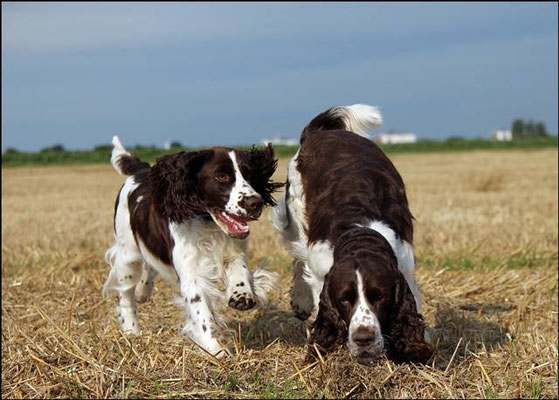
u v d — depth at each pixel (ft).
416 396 15.67
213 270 19.29
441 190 70.54
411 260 17.97
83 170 133.28
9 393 15.64
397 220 18.13
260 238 39.65
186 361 17.01
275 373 16.62
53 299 27.81
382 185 18.71
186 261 19.16
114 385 15.60
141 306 25.77
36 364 16.42
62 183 99.60
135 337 19.30
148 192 21.03
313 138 21.12
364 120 22.47
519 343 20.31
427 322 23.21
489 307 25.99
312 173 19.99
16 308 26.68
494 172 78.59
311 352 16.55
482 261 32.96
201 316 18.83
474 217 47.47
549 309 25.32
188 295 18.99
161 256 20.26
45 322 23.97
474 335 21.67
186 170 18.54
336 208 18.15
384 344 16.10
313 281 19.16
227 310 24.39
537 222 44.50
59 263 34.06
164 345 18.63
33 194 80.94
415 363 16.33
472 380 16.66
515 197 61.62
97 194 79.77
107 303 26.43
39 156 156.35
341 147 19.97
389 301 15.52
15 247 39.70
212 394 15.34
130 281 22.35
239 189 18.31
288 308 24.97
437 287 27.96
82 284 30.12
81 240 41.50
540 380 16.57
